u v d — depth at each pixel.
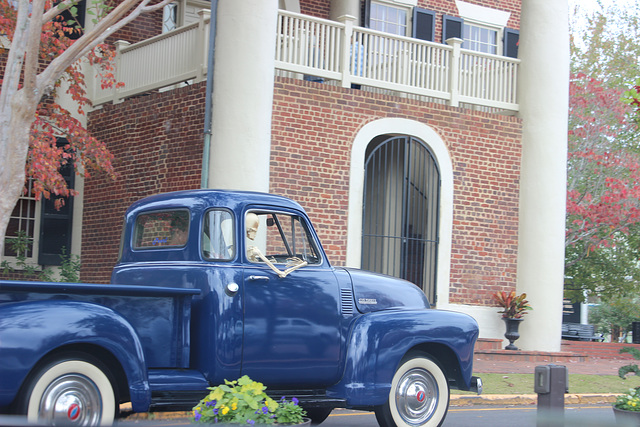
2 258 15.59
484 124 16.16
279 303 6.73
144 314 6.02
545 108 16.38
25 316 5.29
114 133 15.83
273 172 14.01
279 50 14.25
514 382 12.36
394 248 15.08
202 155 13.80
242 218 6.73
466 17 20.20
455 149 15.84
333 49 14.83
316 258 7.20
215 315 6.41
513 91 16.73
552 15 16.52
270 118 13.70
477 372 13.17
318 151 14.43
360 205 14.75
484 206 16.06
